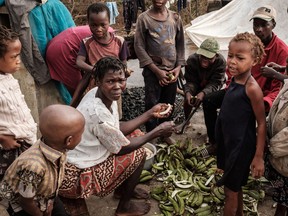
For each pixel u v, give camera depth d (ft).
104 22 11.29
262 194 10.38
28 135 8.42
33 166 6.36
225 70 13.43
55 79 13.05
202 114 16.02
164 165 11.91
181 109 16.07
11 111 8.02
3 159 8.34
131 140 8.96
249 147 8.13
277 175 8.55
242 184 8.44
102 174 8.88
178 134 14.28
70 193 8.80
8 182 6.51
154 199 10.56
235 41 7.69
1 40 7.58
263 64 11.26
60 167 6.87
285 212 9.23
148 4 41.09
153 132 9.11
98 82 8.55
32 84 12.67
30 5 11.82
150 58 12.57
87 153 8.73
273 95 10.63
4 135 8.02
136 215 9.87
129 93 18.31
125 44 12.48
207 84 13.55
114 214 10.01
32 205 6.68
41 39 12.57
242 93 7.90
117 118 9.22
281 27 25.81
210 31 28.55
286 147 7.87
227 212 8.77
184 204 9.99
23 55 12.26
